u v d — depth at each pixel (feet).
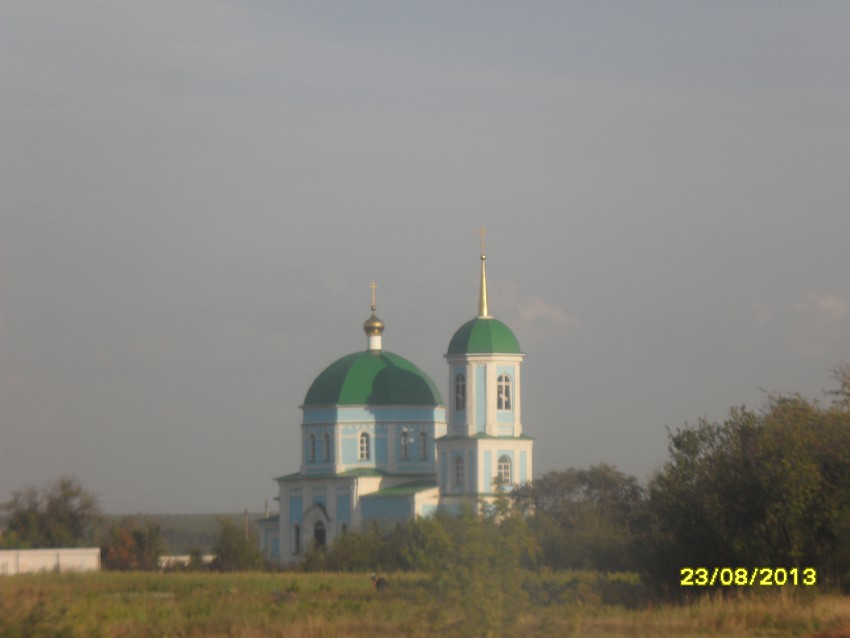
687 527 365.61
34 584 474.90
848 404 377.91
